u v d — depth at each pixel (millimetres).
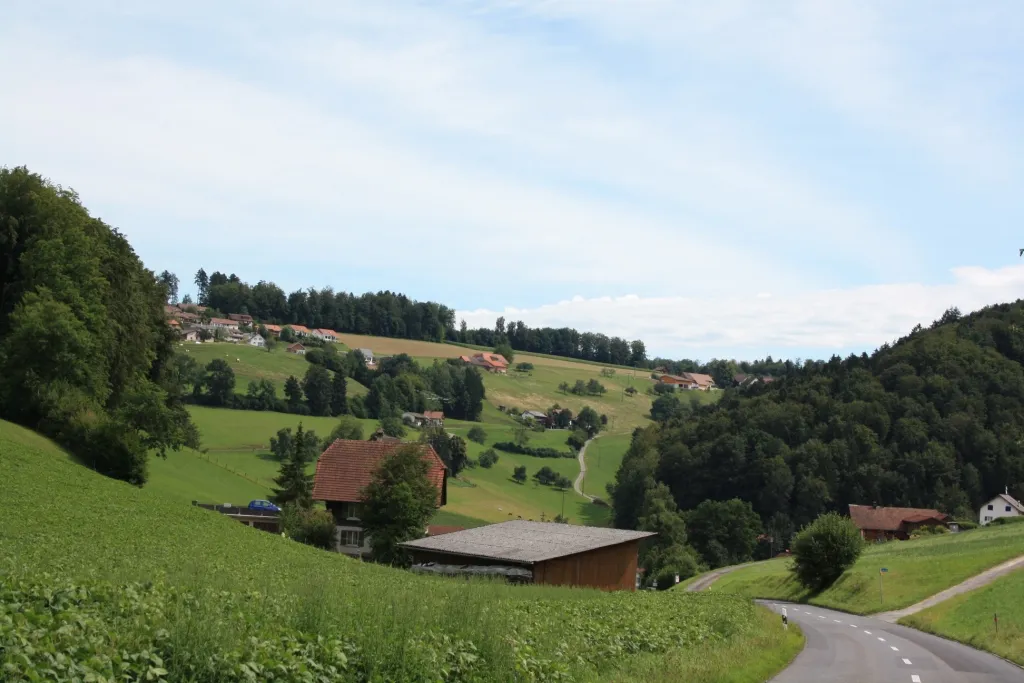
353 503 65938
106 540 30453
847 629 42969
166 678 10477
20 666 9445
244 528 46781
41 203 67438
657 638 22859
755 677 21656
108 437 58562
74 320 61562
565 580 48812
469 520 118312
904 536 119250
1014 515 120625
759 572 96375
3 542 25922
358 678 12656
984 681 24000
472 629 16031
